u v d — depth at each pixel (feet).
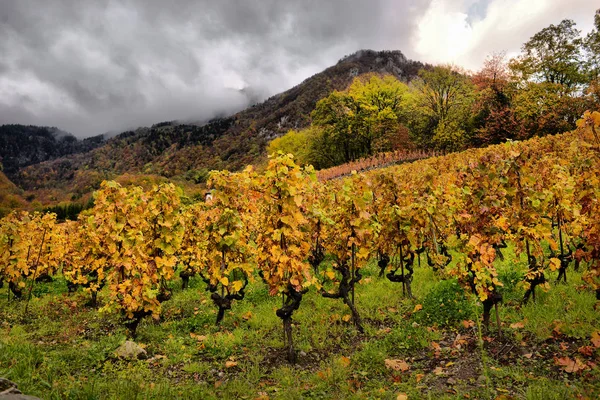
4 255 29.58
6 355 15.99
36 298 31.71
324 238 26.96
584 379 12.25
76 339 20.54
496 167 18.83
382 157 159.43
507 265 24.97
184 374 16.07
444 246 27.68
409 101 185.47
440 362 15.23
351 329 19.80
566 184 21.04
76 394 12.63
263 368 16.28
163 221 23.09
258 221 29.99
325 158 217.36
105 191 21.53
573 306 17.74
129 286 20.88
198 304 27.45
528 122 123.65
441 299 20.38
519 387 12.39
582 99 114.62
